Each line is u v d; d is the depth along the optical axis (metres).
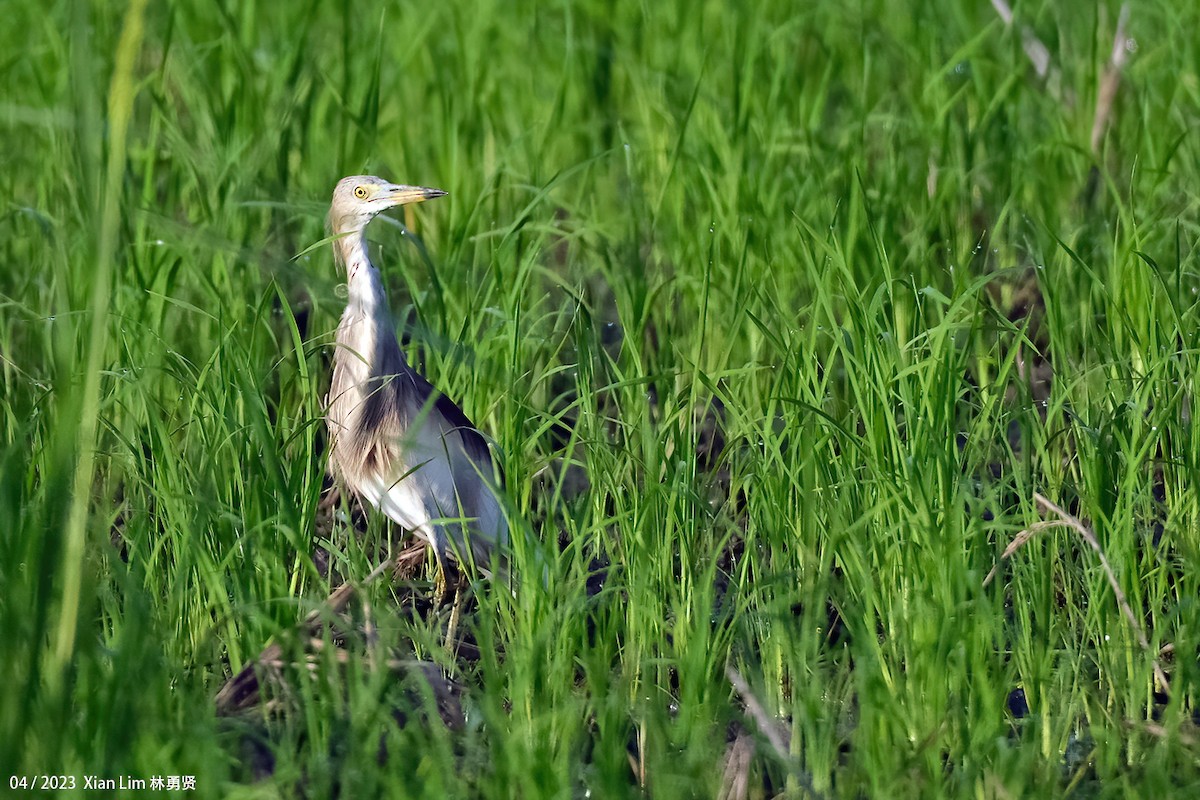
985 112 14.09
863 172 13.52
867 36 16.34
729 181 13.09
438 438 9.99
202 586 8.62
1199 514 9.08
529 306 12.38
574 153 15.20
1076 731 8.24
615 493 9.06
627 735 7.94
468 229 12.78
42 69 15.98
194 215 12.84
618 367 11.15
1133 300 10.91
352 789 6.82
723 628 8.51
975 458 9.35
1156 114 14.98
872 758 7.22
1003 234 13.64
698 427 11.48
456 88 15.38
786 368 10.02
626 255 13.00
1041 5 16.70
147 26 15.80
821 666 8.34
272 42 16.62
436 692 8.08
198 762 6.70
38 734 6.51
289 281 12.71
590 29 17.02
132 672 6.62
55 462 6.30
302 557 8.05
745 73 14.27
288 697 7.55
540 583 8.05
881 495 8.68
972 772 7.19
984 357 10.07
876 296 9.31
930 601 7.80
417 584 9.53
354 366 10.11
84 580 6.70
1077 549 9.45
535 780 6.77
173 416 10.23
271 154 13.48
